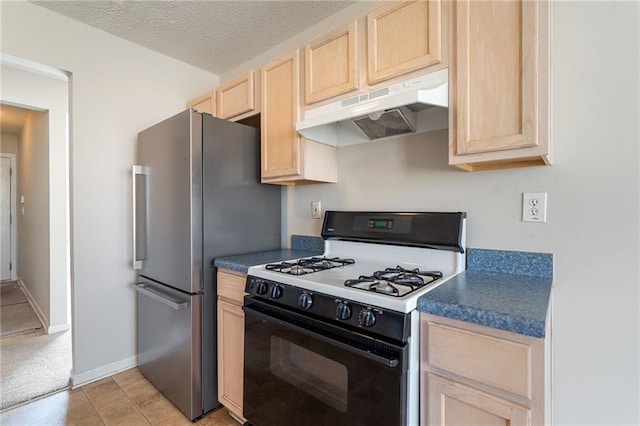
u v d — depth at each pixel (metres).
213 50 2.37
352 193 1.88
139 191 2.05
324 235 1.87
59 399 1.89
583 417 1.20
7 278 4.97
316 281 1.25
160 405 1.83
